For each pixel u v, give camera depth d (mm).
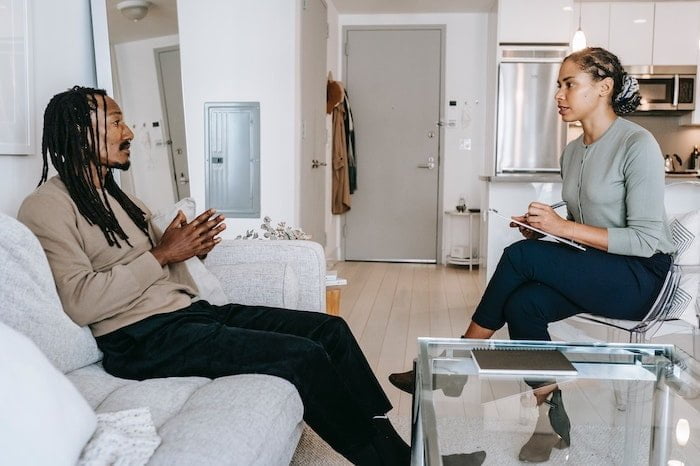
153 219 2121
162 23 3371
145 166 3072
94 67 2551
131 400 1443
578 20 6609
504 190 4441
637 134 2131
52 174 2277
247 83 4684
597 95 2195
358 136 7246
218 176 4754
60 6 2328
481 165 7137
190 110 4738
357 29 7137
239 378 1568
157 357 1676
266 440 1318
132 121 2877
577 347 1867
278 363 1622
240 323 1953
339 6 6789
